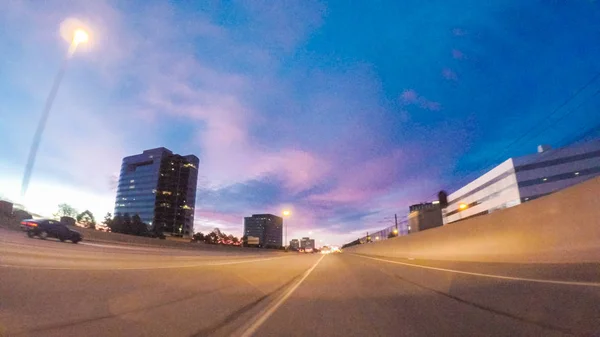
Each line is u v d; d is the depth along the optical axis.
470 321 6.11
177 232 175.62
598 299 6.79
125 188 184.62
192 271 14.04
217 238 133.38
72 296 7.24
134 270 12.55
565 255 12.83
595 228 11.70
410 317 6.69
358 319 6.69
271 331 5.90
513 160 79.81
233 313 7.27
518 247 15.73
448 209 110.50
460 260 21.44
